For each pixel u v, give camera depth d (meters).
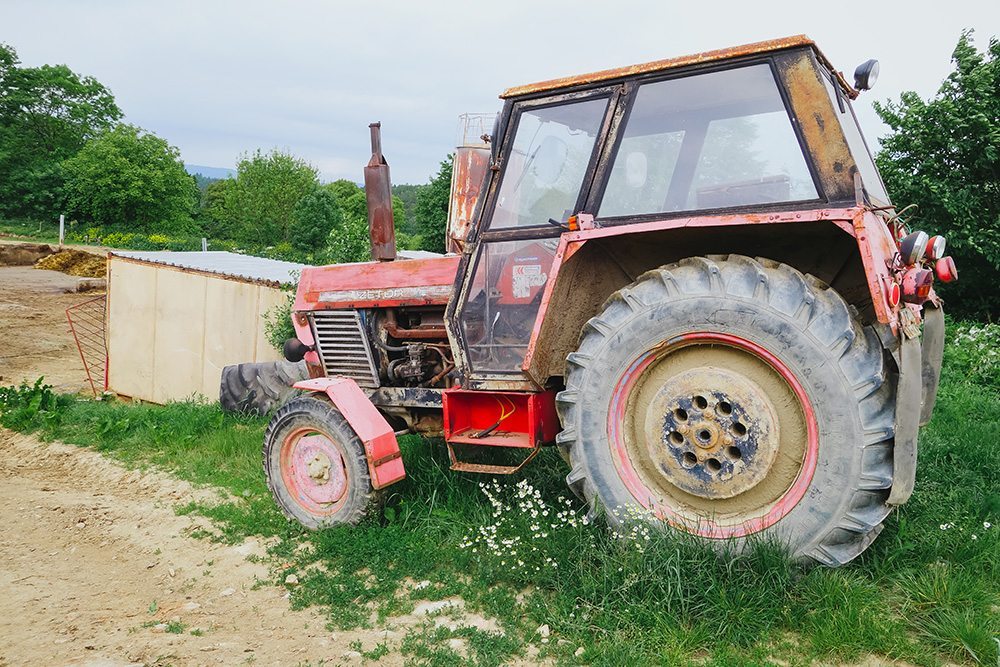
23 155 50.75
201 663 2.87
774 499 3.12
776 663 2.65
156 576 3.84
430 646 2.93
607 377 3.38
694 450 3.23
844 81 3.77
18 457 6.57
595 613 2.98
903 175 9.16
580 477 3.43
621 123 3.58
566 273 3.57
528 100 3.90
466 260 4.01
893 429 2.83
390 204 4.67
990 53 9.30
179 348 8.73
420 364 4.55
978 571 3.14
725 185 3.32
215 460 5.83
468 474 4.49
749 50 3.25
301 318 5.02
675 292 3.25
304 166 45.06
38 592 3.66
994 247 8.56
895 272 3.06
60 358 11.88
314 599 3.39
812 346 2.95
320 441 4.22
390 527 3.96
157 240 36.47
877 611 2.88
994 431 5.01
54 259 23.91
